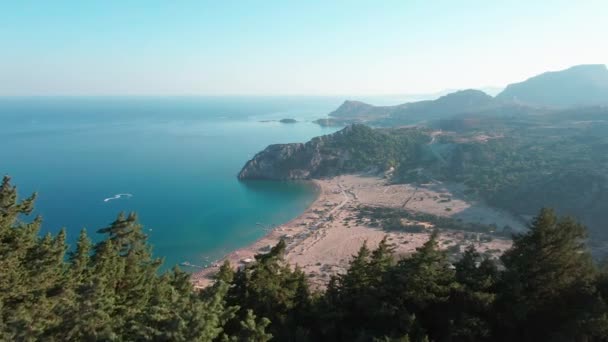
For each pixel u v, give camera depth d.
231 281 31.55
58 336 21.06
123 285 30.22
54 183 152.25
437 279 29.30
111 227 31.94
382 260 32.59
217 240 104.19
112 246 30.56
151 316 16.36
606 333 25.02
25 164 184.88
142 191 146.62
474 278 29.05
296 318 29.88
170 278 34.44
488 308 27.45
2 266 23.92
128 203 131.25
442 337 27.42
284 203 138.50
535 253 28.53
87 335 20.53
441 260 30.66
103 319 21.50
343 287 31.89
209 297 19.97
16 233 26.55
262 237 106.44
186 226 113.25
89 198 134.50
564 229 28.39
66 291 25.61
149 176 170.38
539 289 28.22
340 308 29.58
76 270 28.39
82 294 22.62
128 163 195.62
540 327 28.00
